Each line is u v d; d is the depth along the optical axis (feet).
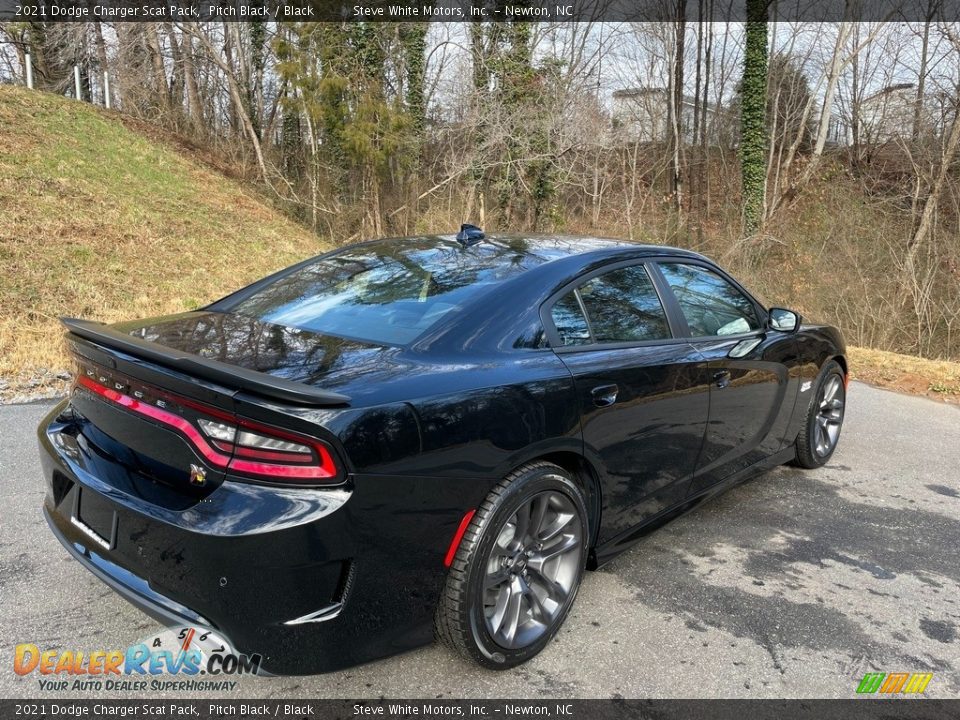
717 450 11.07
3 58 69.97
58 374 19.43
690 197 86.89
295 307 9.27
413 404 6.72
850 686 7.75
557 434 7.93
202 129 67.67
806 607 9.37
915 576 10.39
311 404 6.18
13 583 9.06
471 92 59.26
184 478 6.61
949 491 13.97
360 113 52.70
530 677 7.68
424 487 6.72
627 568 10.29
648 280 10.37
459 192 60.80
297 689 7.34
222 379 6.15
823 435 14.97
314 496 6.15
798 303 47.75
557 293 8.92
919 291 41.42
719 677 7.80
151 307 29.99
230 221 49.70
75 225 37.99
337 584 6.44
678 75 86.74
